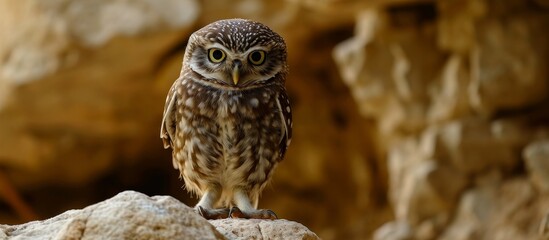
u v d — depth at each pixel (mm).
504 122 13305
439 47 13789
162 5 15594
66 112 16984
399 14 13883
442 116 13805
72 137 17953
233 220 6238
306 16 15828
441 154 13773
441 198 13648
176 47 16172
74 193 19531
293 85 18094
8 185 18562
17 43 16141
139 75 16453
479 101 13227
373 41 14180
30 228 5852
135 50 15766
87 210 5246
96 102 16875
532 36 12977
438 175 13648
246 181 7227
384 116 14625
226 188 7316
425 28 13867
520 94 13094
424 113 14023
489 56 13094
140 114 17625
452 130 13586
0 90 16578
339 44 16812
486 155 13484
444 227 13641
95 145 18391
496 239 12906
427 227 13727
